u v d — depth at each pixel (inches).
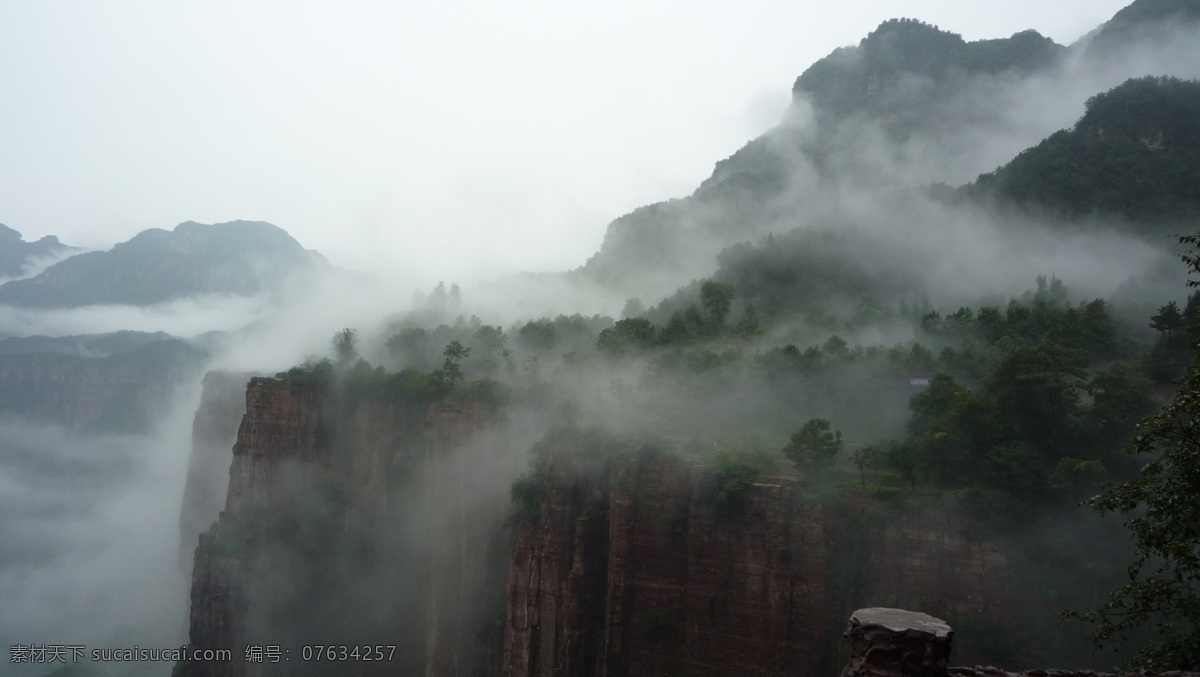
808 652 3097.9
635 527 3567.9
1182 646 1110.4
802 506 3171.8
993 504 2930.6
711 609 3326.8
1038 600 2802.7
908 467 3159.5
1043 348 3449.8
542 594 3821.4
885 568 3016.7
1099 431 3228.3
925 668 712.4
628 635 3521.2
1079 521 2851.9
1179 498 1119.0
